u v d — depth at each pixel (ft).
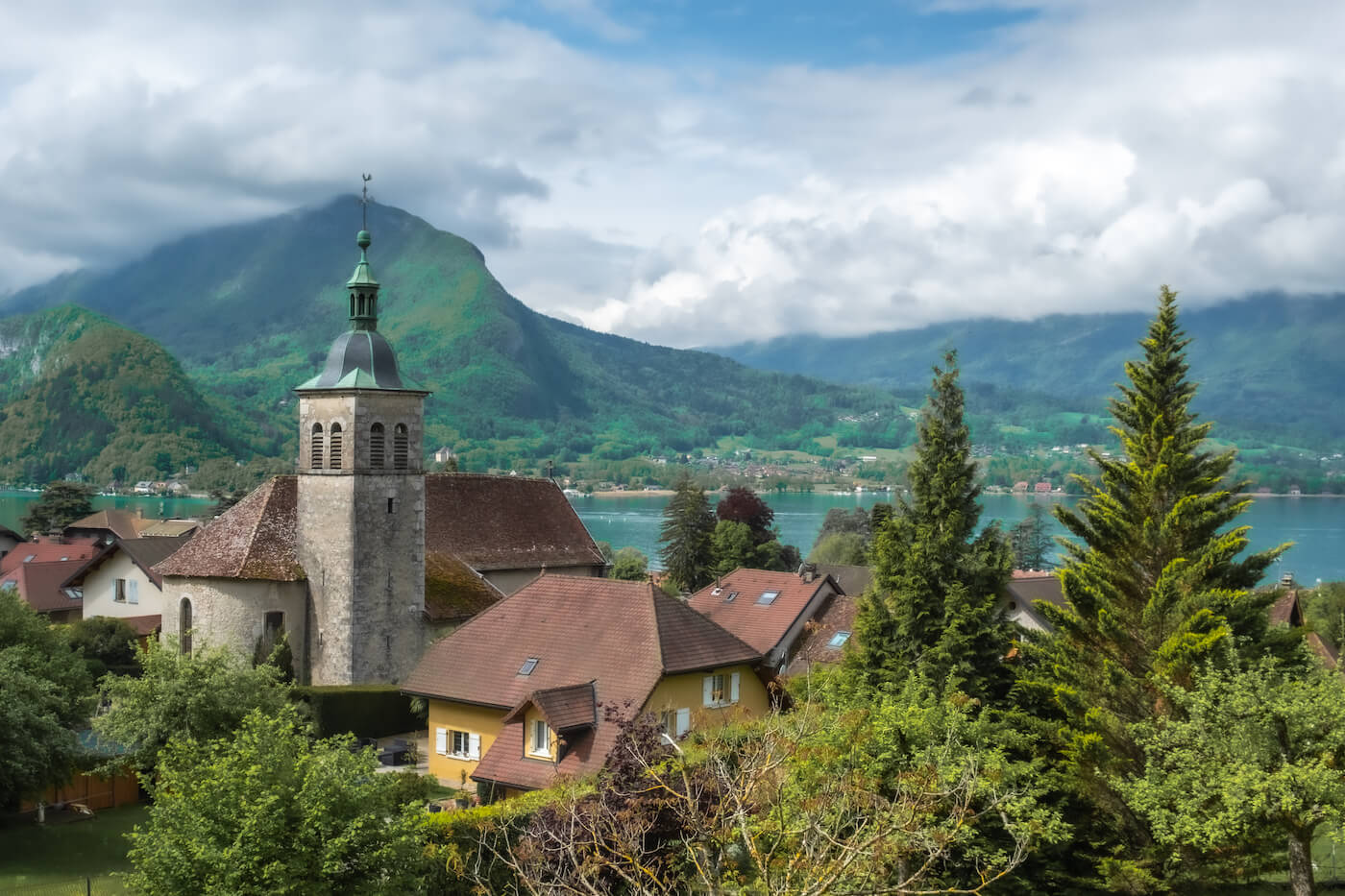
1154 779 99.66
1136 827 117.91
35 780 131.64
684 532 390.42
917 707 101.60
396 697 188.96
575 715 137.80
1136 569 128.77
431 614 200.95
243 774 85.56
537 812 96.17
